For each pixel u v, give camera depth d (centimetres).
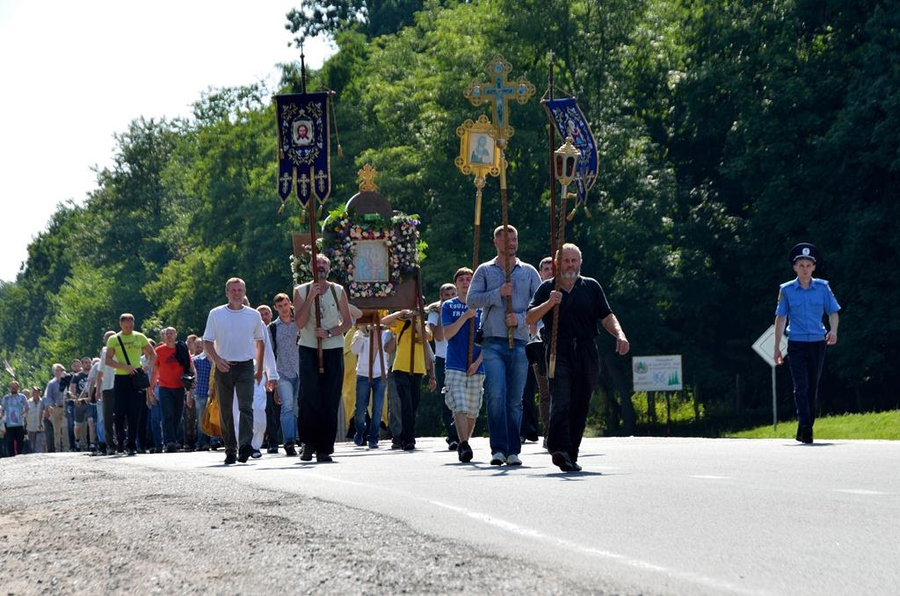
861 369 11650
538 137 13100
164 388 6450
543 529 1873
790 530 1831
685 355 13212
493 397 3466
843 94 12138
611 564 1510
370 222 5559
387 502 2305
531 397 5047
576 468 3083
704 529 1853
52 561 1830
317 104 4462
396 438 5397
